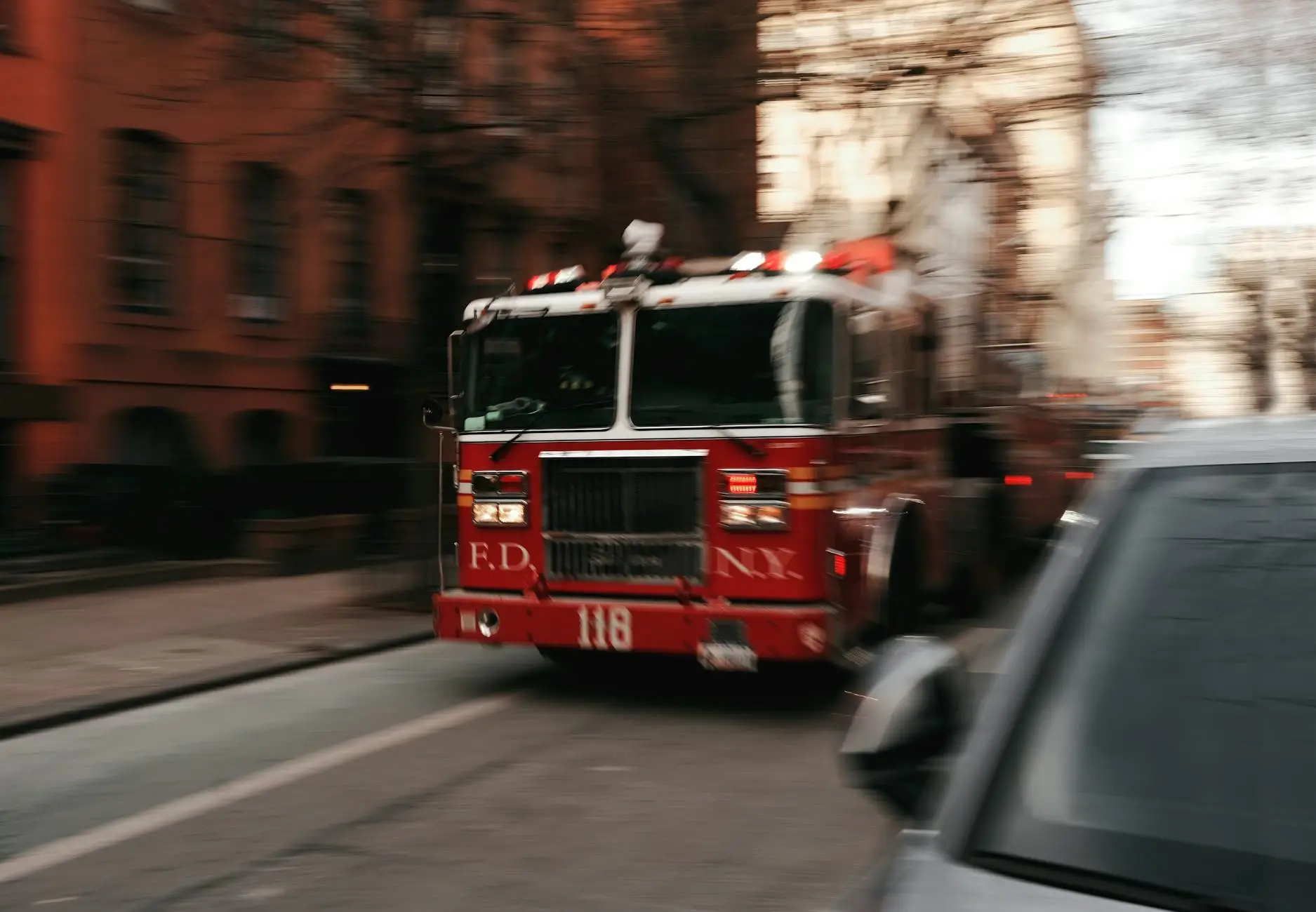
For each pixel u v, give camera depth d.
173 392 18.33
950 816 1.97
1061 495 14.16
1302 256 26.86
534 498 8.23
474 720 7.88
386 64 12.31
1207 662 2.02
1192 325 29.02
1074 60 12.77
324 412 20.70
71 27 16.89
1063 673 2.08
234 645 10.31
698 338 7.91
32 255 16.55
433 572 12.59
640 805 5.98
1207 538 2.17
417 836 5.54
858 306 8.06
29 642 10.50
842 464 7.81
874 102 13.00
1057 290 14.16
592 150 13.27
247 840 5.50
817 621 7.51
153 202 18.17
